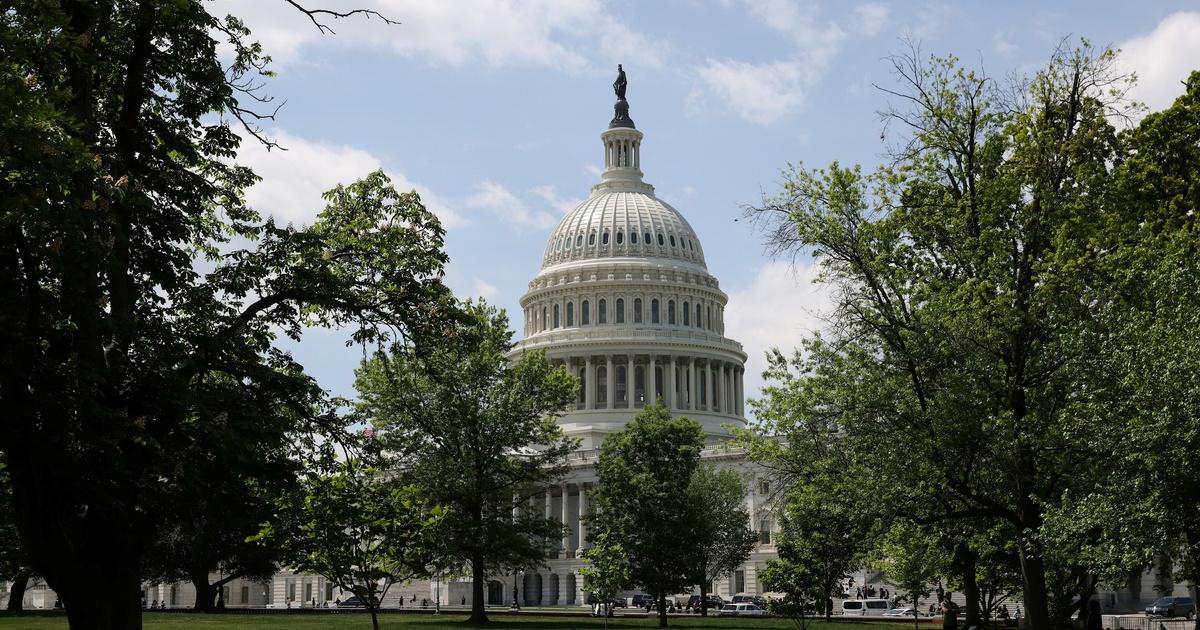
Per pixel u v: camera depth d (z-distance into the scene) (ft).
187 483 101.71
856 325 144.46
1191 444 110.93
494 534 271.49
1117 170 157.48
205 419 103.91
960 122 142.10
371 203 132.36
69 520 107.24
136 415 100.83
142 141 111.75
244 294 122.01
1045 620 133.28
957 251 140.05
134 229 110.93
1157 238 129.08
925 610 408.87
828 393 145.28
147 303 118.32
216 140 119.24
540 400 280.10
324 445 125.70
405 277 128.47
